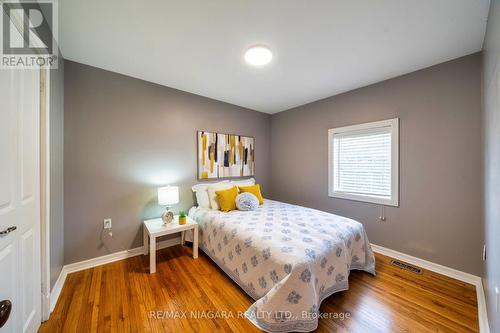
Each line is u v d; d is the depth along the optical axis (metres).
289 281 1.32
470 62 1.89
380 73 2.30
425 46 1.79
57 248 1.75
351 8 1.36
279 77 2.43
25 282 1.16
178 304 1.58
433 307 1.56
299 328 1.30
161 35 1.65
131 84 2.40
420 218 2.20
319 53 1.91
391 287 1.82
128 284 1.84
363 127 2.66
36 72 1.29
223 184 3.04
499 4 1.07
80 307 1.53
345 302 1.62
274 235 1.75
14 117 1.05
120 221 2.32
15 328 1.06
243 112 3.61
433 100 2.11
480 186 1.84
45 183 1.40
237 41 1.73
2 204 0.95
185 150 2.87
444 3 1.31
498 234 1.10
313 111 3.31
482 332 1.32
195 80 2.52
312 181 3.33
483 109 1.73
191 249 2.62
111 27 1.55
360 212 2.71
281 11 1.39
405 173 2.30
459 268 1.96
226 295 1.70
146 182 2.52
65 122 1.98
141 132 2.47
